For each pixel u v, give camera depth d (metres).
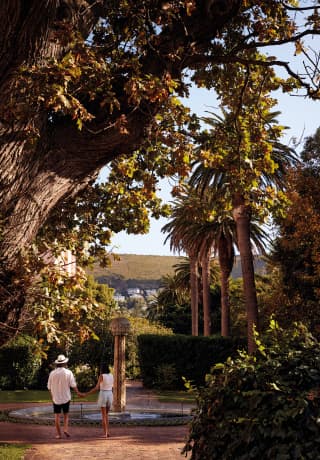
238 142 8.75
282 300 32.47
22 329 5.48
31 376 31.88
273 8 8.12
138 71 6.00
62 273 5.52
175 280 62.69
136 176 8.95
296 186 31.27
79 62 5.55
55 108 5.07
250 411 3.93
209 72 9.52
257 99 9.53
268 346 4.52
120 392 19.02
